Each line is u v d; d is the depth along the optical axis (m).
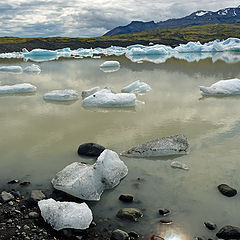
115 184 5.14
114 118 9.30
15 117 9.65
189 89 14.04
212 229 3.88
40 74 21.22
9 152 6.68
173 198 4.67
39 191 4.89
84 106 11.06
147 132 7.81
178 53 47.66
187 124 8.43
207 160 5.98
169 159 6.13
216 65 25.20
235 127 7.96
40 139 7.48
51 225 3.97
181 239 3.71
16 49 56.41
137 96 12.67
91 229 3.94
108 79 18.05
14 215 4.25
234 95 12.43
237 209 4.33
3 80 18.44
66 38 79.56
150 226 3.99
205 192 4.80
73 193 4.75
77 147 6.86
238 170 5.50
